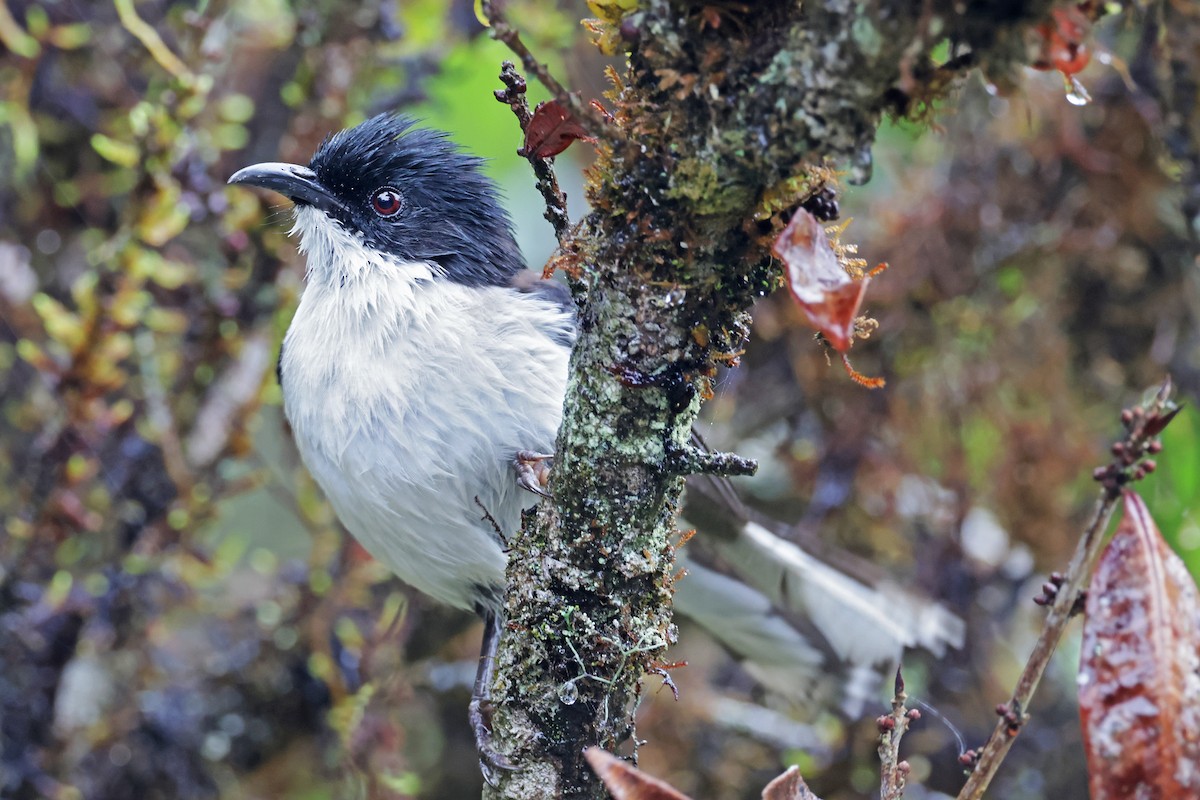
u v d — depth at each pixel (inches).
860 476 453.4
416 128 383.6
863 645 393.4
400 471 316.2
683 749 453.7
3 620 386.6
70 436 385.7
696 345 198.8
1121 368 459.5
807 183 185.5
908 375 453.7
